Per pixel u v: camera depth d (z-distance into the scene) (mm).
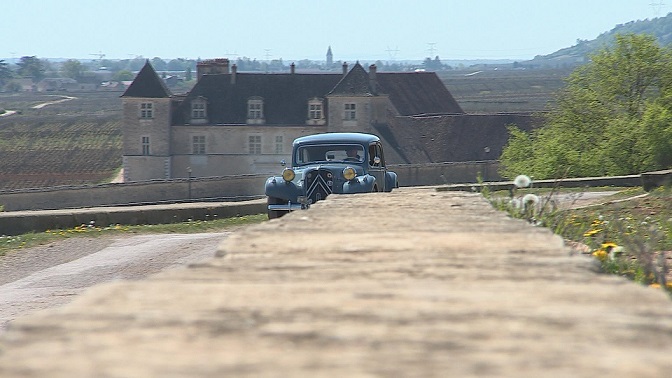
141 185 182000
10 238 61906
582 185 101438
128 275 44531
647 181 74188
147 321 7664
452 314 7930
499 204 29703
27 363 6348
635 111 163500
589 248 24844
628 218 43938
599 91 167000
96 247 56656
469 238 14555
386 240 14219
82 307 8211
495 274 10391
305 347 6848
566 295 8797
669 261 25109
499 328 7387
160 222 73688
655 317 7723
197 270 10820
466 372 6133
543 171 151875
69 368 6215
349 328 7422
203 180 189625
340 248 13195
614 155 146500
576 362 6316
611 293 8883
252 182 194750
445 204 24094
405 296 8812
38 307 36375
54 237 61969
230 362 6430
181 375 6066
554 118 170875
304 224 17422
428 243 13805
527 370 6148
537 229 16156
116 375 6035
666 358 6367
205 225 71250
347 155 66812
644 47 162375
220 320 7719
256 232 15656
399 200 25984
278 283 9695
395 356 6574
